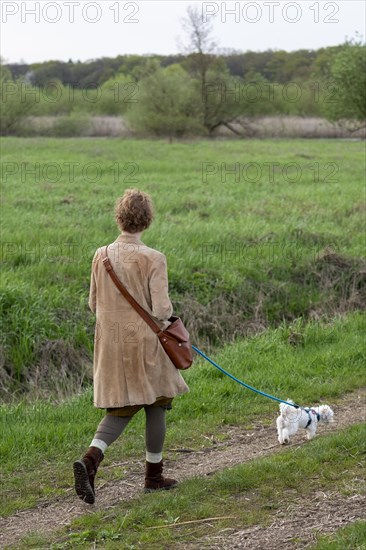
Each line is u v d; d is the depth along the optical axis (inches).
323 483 242.5
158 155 1256.8
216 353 426.9
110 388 231.9
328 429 305.4
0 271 465.7
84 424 306.8
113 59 2293.3
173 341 234.2
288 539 206.7
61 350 399.5
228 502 231.3
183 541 208.7
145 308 232.2
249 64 2278.5
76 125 1910.7
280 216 678.5
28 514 234.4
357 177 983.6
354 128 1930.4
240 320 474.9
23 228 573.9
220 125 2176.4
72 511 235.1
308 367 387.9
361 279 534.6
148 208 236.8
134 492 248.1
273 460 260.1
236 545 205.0
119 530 215.9
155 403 238.1
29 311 412.5
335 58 1824.6
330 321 481.1
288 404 285.4
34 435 292.5
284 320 468.4
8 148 1321.4
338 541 198.8
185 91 1966.0
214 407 330.6
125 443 288.7
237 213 693.3
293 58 2283.5
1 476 262.1
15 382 383.6
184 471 265.1
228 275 505.4
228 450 284.8
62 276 468.1
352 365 396.2
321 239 603.8
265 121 2150.6
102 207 690.8
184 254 532.4
